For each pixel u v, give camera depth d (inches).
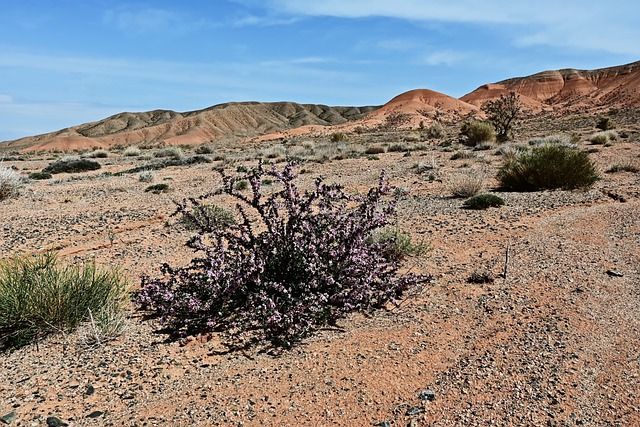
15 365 168.9
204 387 153.2
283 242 205.2
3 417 135.8
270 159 1159.6
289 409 140.3
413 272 254.7
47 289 195.8
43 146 6501.0
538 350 166.4
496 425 129.0
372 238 279.7
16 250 330.0
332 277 196.5
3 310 188.5
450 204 457.4
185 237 359.3
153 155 1492.4
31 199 571.5
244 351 177.5
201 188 655.1
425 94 6727.4
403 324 194.1
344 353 172.1
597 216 366.3
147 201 545.6
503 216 382.6
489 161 862.5
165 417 137.4
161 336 190.7
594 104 5575.8
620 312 195.2
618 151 990.4
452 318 197.5
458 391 145.3
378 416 135.7
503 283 233.1
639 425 125.9
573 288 222.1
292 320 183.3
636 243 291.4
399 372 157.6
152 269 277.4
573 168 507.8
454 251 293.3
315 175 766.5
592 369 153.1
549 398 138.9
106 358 172.7
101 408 141.8
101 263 293.0
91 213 471.5
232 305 205.3
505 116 1561.3
